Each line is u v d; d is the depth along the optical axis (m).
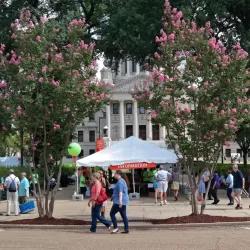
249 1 30.94
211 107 17.36
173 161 28.55
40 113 18.11
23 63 18.02
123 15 30.56
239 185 22.22
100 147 40.28
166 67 18.45
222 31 32.59
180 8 28.69
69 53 18.16
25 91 18.11
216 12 29.30
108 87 19.25
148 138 111.75
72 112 18.27
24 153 18.97
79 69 18.22
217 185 24.95
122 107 112.12
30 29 18.39
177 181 27.56
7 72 18.25
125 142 30.31
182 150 18.38
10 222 17.91
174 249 11.41
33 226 17.06
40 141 19.11
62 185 45.84
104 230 16.36
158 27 29.30
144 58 32.00
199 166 19.55
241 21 32.88
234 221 17.20
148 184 30.95
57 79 18.16
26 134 20.77
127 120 113.38
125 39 30.25
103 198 15.78
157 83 18.17
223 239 13.30
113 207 15.40
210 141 18.14
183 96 20.12
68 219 18.33
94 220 15.73
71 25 18.61
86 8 38.50
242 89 17.91
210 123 17.50
